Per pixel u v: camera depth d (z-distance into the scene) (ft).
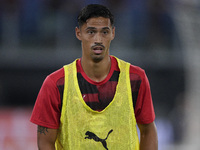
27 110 116.78
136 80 29.43
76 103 28.55
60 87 28.81
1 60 159.74
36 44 166.40
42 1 166.40
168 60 167.02
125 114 28.86
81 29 28.55
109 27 28.14
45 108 28.94
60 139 29.40
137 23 169.99
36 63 162.61
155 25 169.78
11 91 162.50
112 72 29.48
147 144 30.73
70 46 167.94
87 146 28.37
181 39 165.78
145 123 30.22
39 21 166.71
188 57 160.97
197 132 140.05
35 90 164.04
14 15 164.45
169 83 168.14
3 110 114.62
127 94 29.04
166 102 167.53
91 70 29.07
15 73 162.61
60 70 29.45
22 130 113.70
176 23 166.50
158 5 166.50
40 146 29.48
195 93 154.20
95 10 27.89
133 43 170.60
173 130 141.28
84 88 28.89
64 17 167.73
